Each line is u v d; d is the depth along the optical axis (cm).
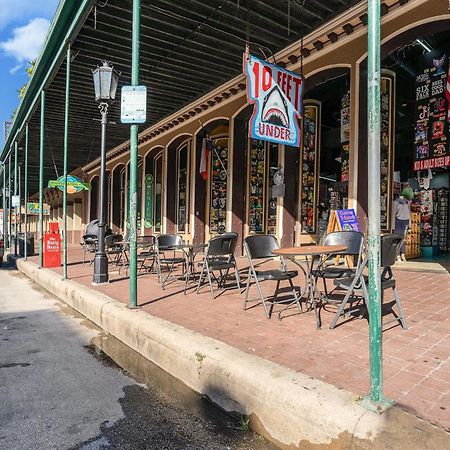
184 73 982
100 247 691
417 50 814
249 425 261
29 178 2556
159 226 1514
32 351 421
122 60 902
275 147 1166
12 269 1260
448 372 270
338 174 1166
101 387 325
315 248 411
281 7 709
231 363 287
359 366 282
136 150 495
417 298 493
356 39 740
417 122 783
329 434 213
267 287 618
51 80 947
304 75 841
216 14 722
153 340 382
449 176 1038
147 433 253
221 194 1235
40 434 252
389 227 802
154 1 675
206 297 552
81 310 593
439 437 186
